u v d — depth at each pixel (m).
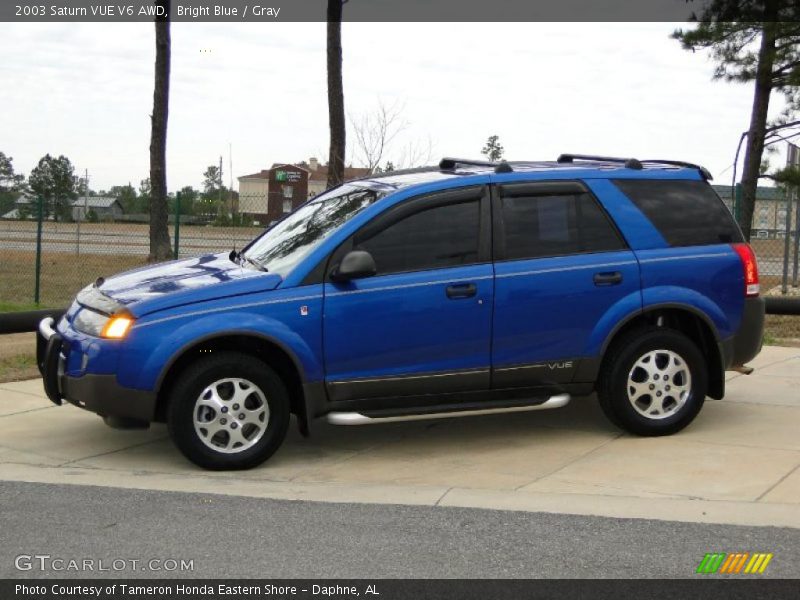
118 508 5.63
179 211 15.80
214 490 6.05
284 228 7.57
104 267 22.47
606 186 7.28
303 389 6.58
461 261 6.88
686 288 7.27
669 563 4.76
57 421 7.93
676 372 7.26
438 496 5.89
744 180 16.64
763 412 8.09
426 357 6.79
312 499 5.84
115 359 6.29
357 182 7.59
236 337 6.59
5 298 16.89
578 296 7.02
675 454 6.82
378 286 6.68
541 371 7.02
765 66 15.94
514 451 7.02
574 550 4.94
